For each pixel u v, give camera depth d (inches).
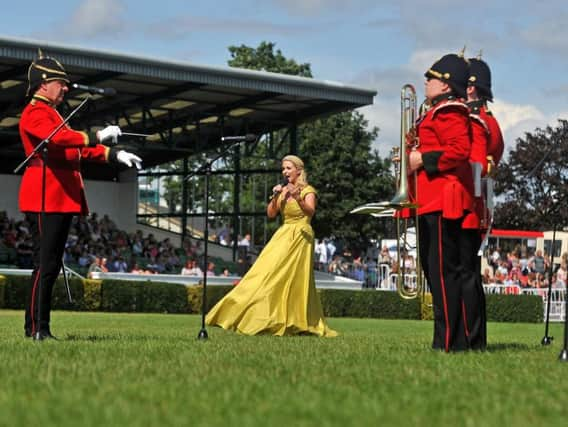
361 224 2289.6
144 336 412.5
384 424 176.4
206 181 452.1
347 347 352.2
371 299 1143.0
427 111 335.6
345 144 2274.9
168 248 1448.1
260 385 221.5
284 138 1421.0
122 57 1095.0
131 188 1574.8
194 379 229.8
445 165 323.3
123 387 215.2
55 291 972.6
